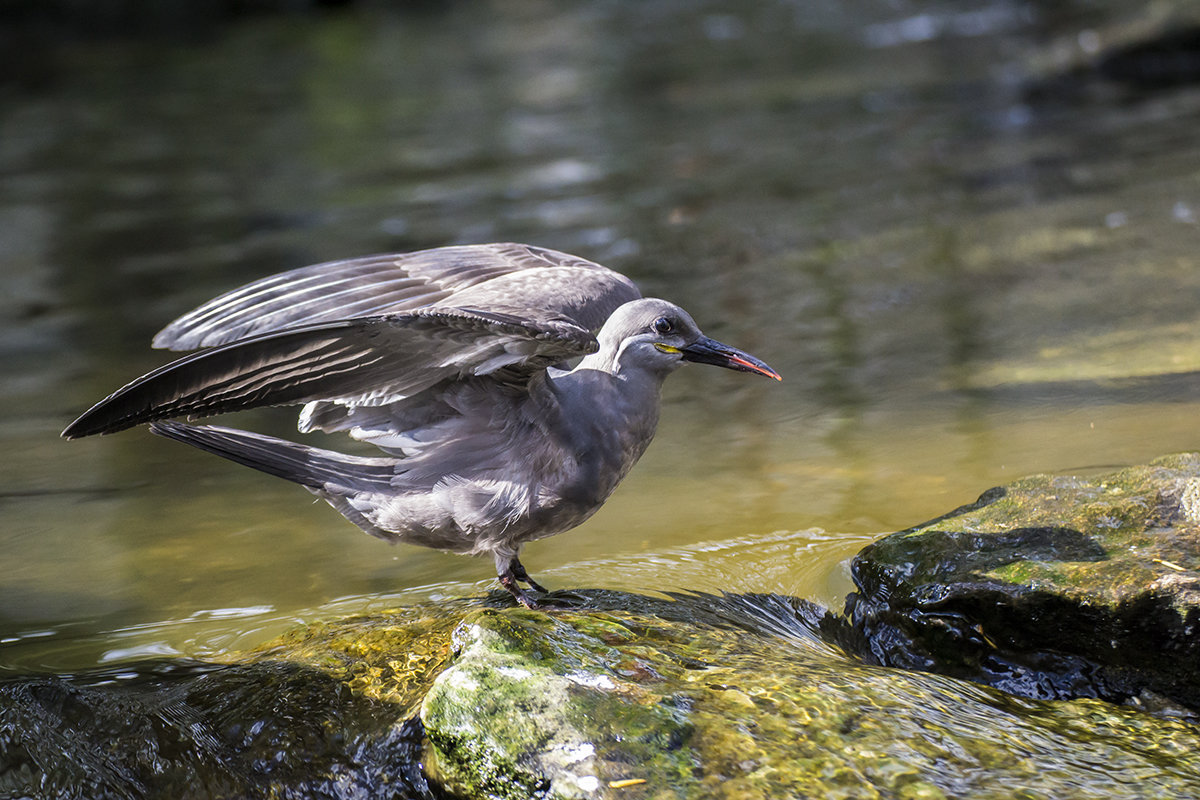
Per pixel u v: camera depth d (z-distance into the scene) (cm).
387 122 2772
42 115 3033
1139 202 1739
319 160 2423
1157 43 2573
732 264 1623
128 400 625
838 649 741
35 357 1409
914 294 1448
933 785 570
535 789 596
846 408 1121
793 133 2388
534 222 1873
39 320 1553
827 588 791
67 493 1033
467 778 616
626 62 3362
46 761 654
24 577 872
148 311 1555
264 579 855
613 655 669
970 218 1748
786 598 784
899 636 734
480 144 2488
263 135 2695
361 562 879
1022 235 1642
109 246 1889
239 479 1059
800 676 651
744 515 905
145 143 2661
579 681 636
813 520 885
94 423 622
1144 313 1295
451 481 752
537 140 2489
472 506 750
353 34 4162
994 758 592
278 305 793
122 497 1022
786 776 577
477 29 4159
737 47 3491
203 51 3938
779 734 602
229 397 651
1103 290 1390
